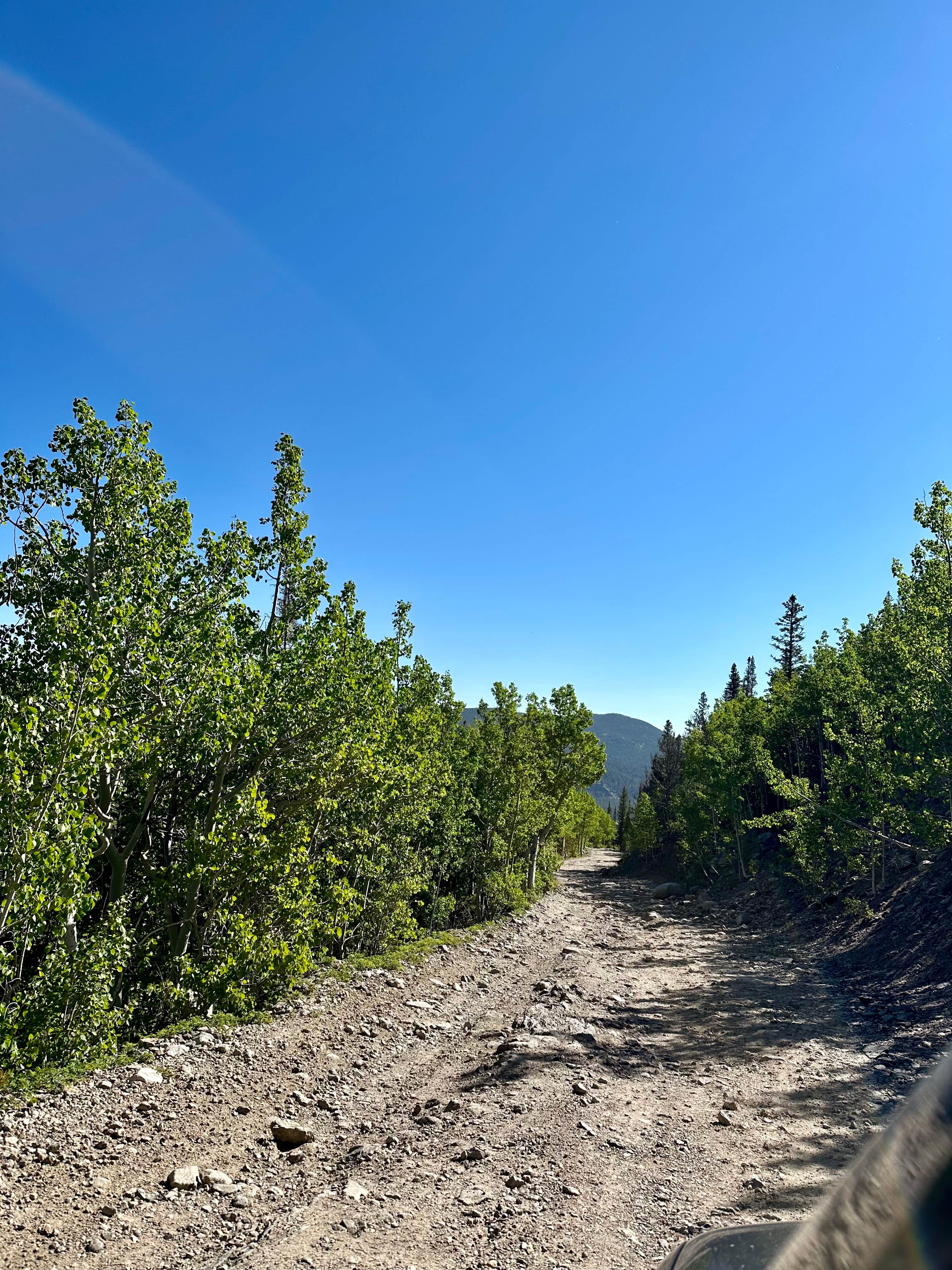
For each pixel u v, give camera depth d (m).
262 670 16.19
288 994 15.22
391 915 22.05
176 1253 6.11
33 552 14.61
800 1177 7.49
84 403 14.90
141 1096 9.48
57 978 10.62
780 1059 12.33
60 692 10.80
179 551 15.57
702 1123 9.30
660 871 77.12
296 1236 6.31
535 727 45.31
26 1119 8.29
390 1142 8.74
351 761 17.00
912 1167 1.04
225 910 15.03
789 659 82.75
